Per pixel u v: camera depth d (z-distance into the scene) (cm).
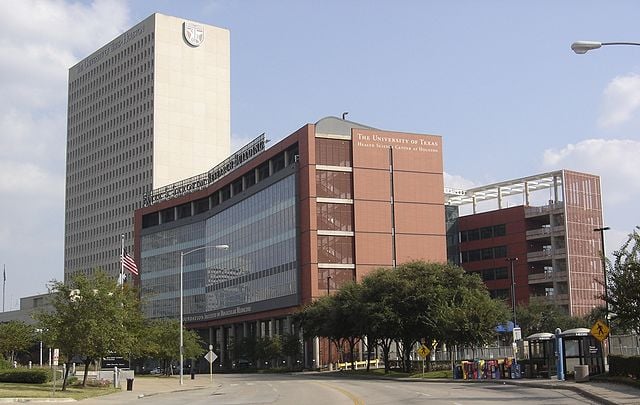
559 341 4128
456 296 6494
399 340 7031
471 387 4056
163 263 14300
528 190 12512
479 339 5844
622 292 3250
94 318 4728
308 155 9956
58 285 4791
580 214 11562
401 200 10400
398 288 6656
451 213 12925
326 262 9838
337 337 7712
